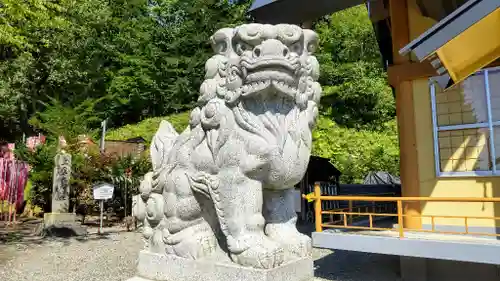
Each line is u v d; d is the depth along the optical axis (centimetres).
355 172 1418
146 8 2358
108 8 2097
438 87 504
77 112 1555
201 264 280
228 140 279
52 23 840
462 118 489
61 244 702
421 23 518
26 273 479
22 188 1098
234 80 277
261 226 276
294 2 600
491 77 477
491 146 470
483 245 360
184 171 305
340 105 1862
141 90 2055
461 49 337
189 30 2091
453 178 489
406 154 507
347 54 2008
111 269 502
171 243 303
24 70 1478
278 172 276
